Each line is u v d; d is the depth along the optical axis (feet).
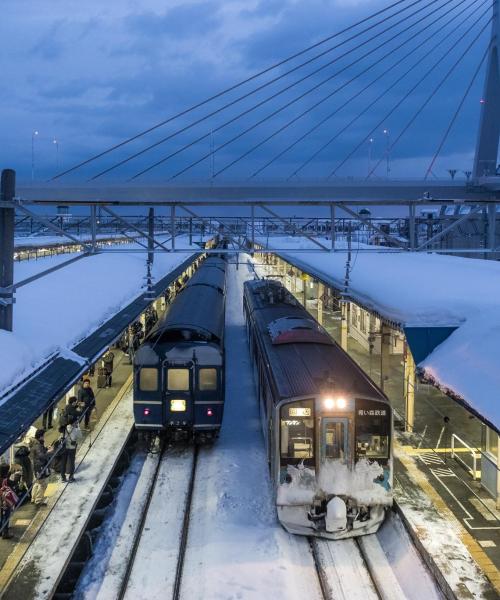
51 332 41.45
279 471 30.83
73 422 40.47
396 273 64.34
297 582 27.43
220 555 29.35
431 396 55.72
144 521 33.65
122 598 26.35
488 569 26.94
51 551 28.96
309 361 37.83
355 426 30.91
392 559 29.58
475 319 38.83
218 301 64.69
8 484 31.65
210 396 43.11
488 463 34.99
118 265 89.66
